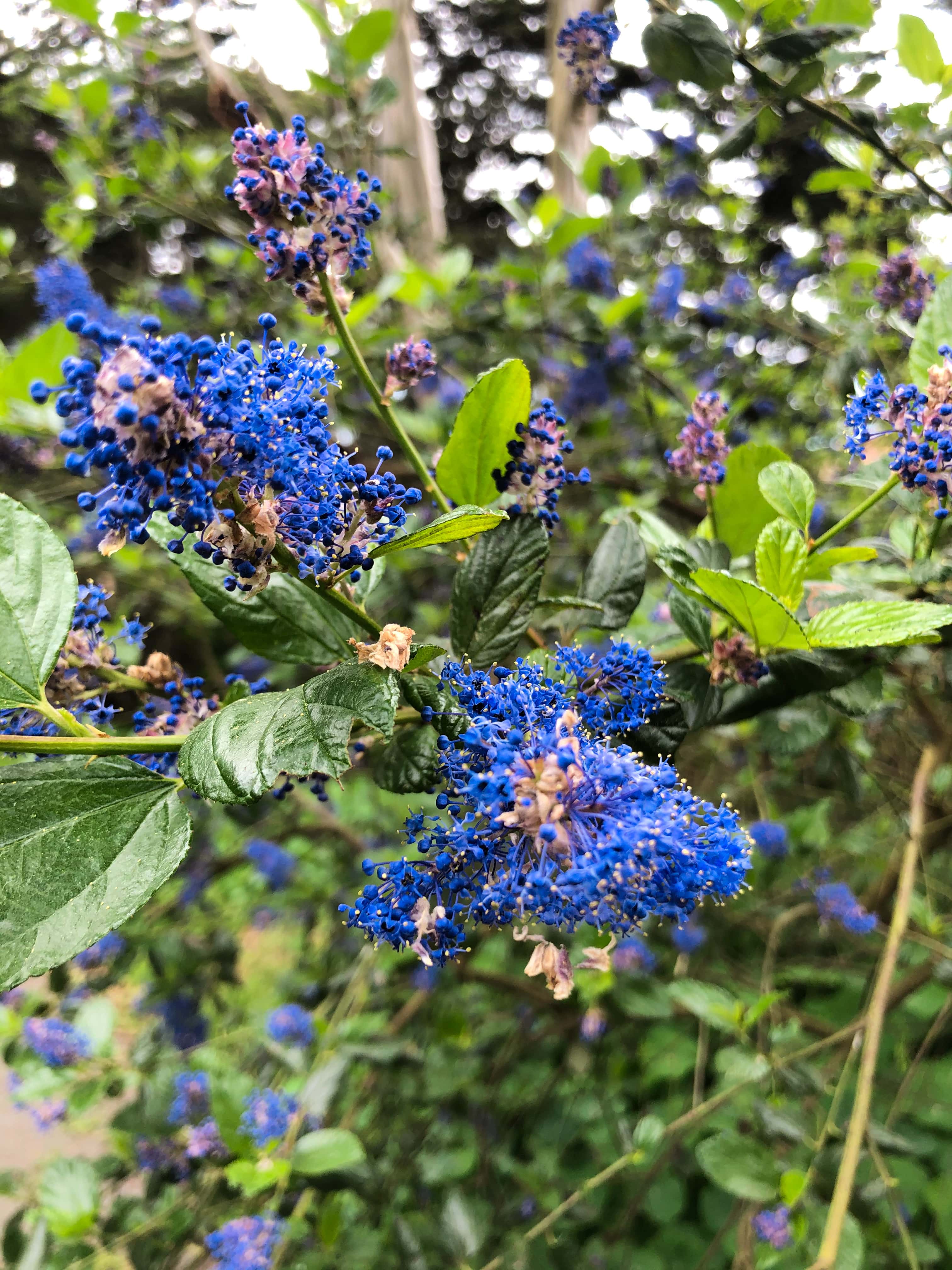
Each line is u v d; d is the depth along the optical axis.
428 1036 0.57
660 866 0.17
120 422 0.15
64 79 0.62
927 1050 0.53
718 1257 0.53
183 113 0.76
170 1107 0.44
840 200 0.79
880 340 0.50
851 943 0.61
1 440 0.48
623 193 0.64
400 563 0.54
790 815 0.63
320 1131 0.37
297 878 0.66
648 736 0.22
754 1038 0.53
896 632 0.21
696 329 0.74
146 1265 0.41
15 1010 0.54
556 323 0.62
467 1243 0.41
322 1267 0.44
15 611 0.19
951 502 0.24
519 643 0.22
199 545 0.17
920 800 0.41
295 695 0.18
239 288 0.71
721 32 0.29
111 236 0.80
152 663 0.23
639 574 0.25
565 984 0.18
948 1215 0.49
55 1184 0.40
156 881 0.17
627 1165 0.48
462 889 0.18
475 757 0.18
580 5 0.73
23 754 0.18
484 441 0.23
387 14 0.50
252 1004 0.72
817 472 0.62
